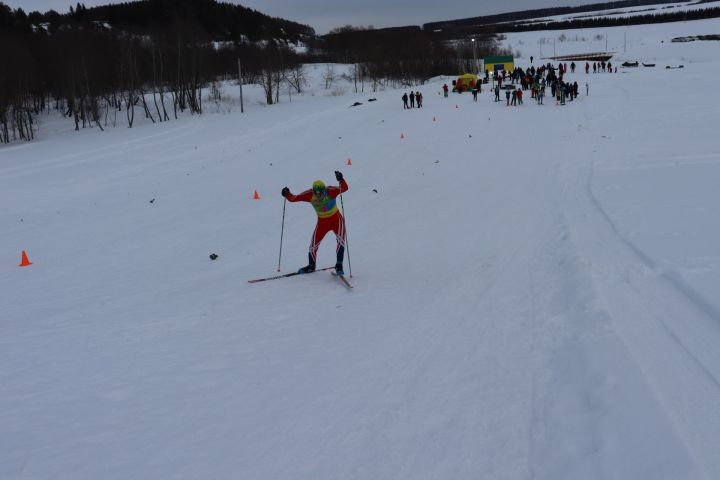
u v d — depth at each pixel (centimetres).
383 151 2427
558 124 2562
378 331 639
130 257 1250
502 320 634
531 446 388
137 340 656
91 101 6050
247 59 9069
